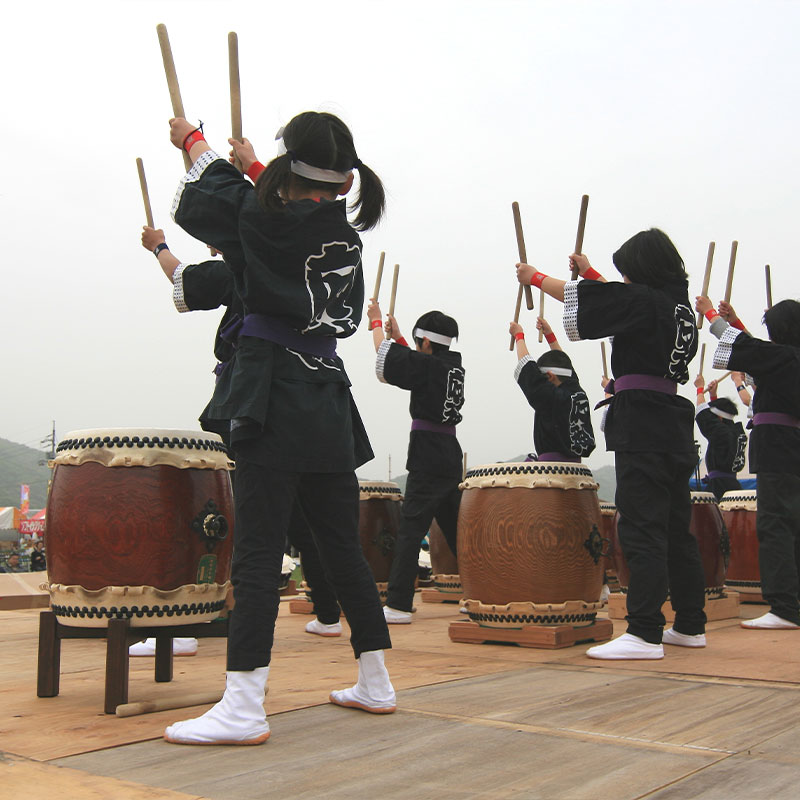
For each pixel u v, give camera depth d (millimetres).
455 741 2055
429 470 4906
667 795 1629
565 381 5297
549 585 3826
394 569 4918
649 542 3498
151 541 2439
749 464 4719
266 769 1831
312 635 4316
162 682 2887
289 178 2219
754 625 4520
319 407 2242
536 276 3689
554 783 1715
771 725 2211
